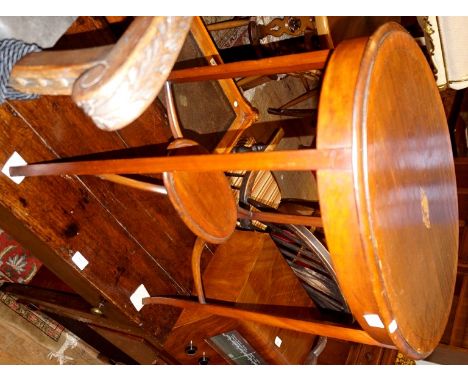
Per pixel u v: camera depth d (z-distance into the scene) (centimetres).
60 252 161
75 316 233
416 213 121
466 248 359
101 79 82
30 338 255
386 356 275
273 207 222
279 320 157
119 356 273
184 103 176
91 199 170
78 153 164
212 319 200
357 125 90
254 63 141
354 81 93
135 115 89
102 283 175
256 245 216
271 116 309
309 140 335
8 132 143
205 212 149
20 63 97
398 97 110
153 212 195
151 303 196
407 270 114
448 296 151
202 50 179
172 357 224
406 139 115
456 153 355
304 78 264
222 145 189
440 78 273
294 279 230
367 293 101
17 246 238
